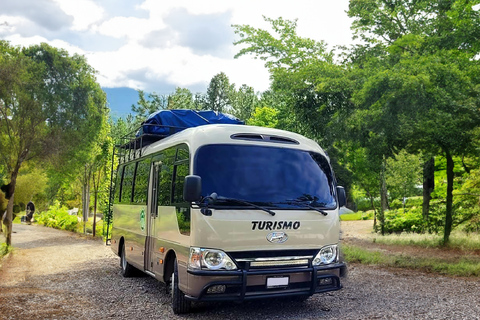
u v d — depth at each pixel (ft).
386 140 50.34
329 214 24.29
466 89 42.70
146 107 120.06
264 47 62.95
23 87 71.56
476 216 64.59
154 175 30.76
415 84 39.22
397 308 25.00
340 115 57.82
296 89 61.72
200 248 21.79
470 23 46.65
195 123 32.55
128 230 36.81
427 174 75.10
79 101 83.20
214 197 22.22
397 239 64.23
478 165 58.59
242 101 191.42
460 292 29.19
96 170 106.42
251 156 23.98
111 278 37.58
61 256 57.77
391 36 63.82
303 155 25.25
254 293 21.81
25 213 174.09
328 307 25.50
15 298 28.94
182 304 24.22
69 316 24.26
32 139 74.23
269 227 22.53
